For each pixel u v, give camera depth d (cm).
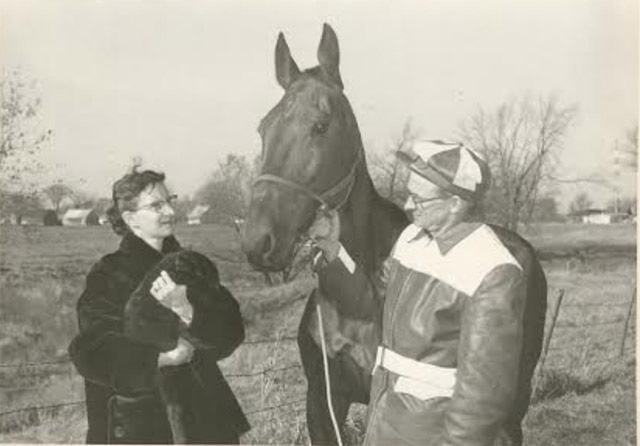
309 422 407
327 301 398
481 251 366
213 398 413
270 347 409
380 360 380
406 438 371
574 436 417
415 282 371
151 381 414
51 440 420
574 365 417
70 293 423
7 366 423
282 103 392
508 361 358
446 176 370
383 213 395
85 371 419
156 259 417
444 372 367
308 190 385
